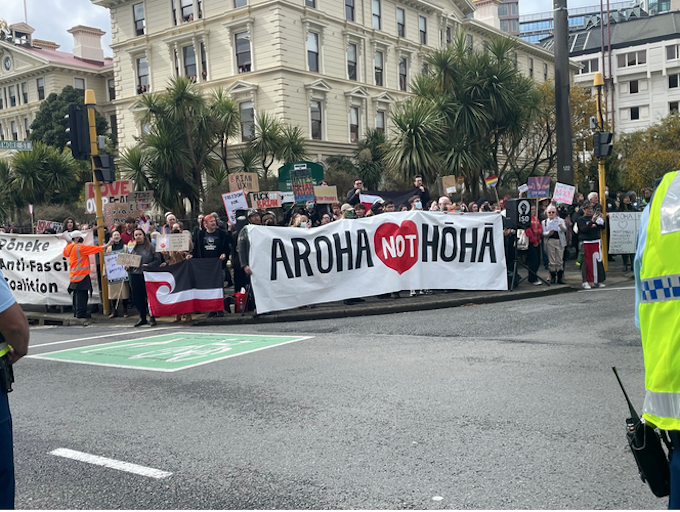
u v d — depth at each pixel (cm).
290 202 1698
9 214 2997
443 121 1956
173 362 731
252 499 354
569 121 1470
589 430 434
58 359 796
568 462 382
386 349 736
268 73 3075
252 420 491
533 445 411
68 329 1137
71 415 535
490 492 346
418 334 832
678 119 4212
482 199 1522
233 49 3188
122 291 1204
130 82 3606
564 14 1451
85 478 397
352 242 1143
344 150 3409
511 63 2073
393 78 3756
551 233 1296
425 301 1123
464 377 586
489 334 802
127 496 368
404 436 439
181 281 1091
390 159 2003
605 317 884
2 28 5156
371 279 1154
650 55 6781
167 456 426
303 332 912
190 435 465
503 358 657
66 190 2906
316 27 3250
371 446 423
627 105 6994
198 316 1149
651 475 243
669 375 209
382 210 1316
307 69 3197
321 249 1120
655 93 6819
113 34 3659
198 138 2305
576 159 3366
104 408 550
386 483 364
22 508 358
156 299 1077
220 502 352
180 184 2280
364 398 534
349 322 986
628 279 1394
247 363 698
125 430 486
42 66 4584
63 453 443
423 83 2105
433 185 1984
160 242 1109
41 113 4334
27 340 270
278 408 519
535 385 548
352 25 3428
